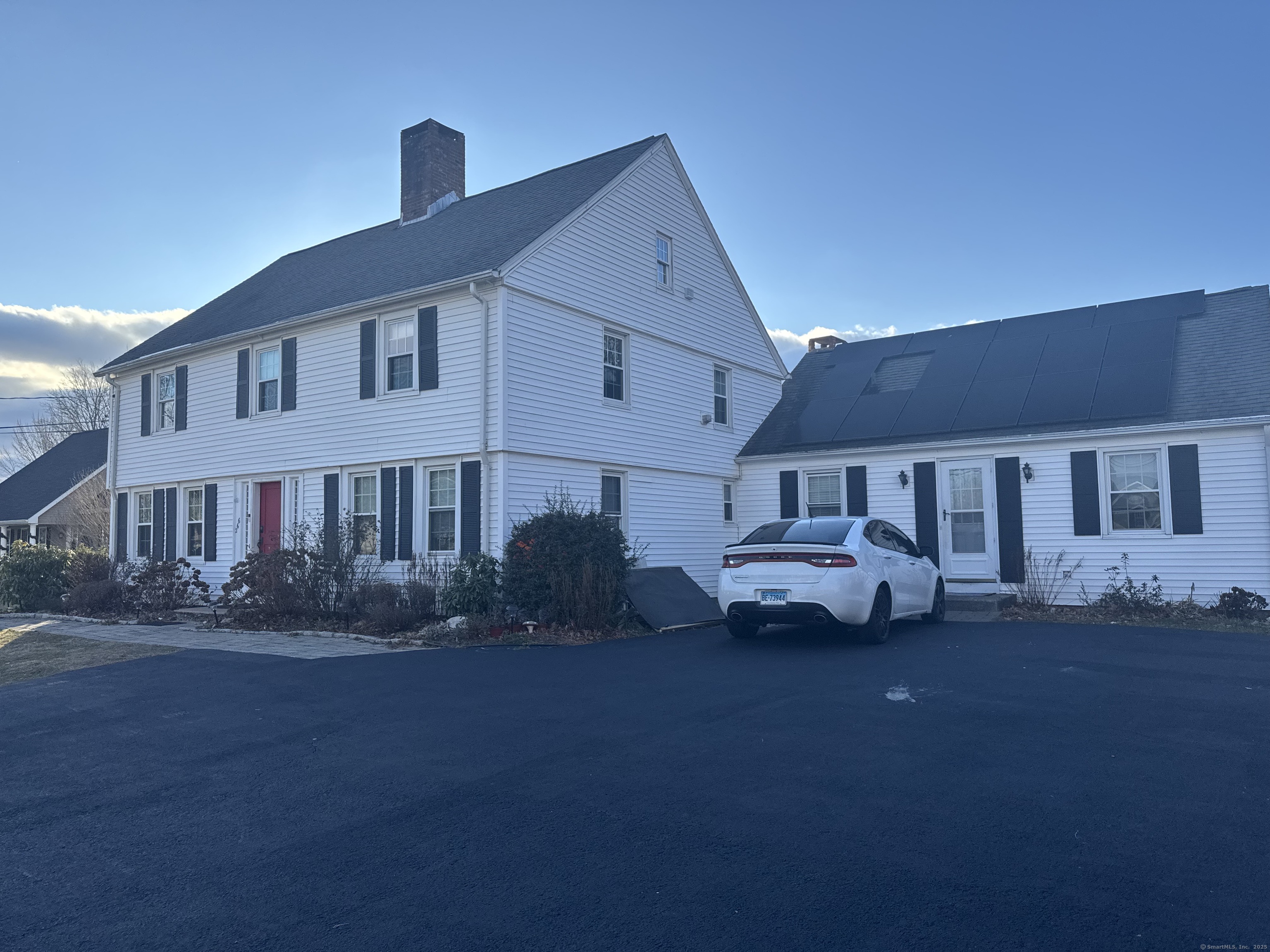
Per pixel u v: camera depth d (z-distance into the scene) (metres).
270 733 7.10
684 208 19.70
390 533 15.87
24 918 3.89
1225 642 10.91
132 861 4.52
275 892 4.09
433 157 20.59
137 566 19.20
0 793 5.72
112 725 7.56
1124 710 7.10
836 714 7.11
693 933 3.60
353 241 21.64
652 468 18.06
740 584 11.01
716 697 7.91
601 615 13.16
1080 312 20.95
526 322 15.20
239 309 20.50
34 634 14.06
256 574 14.50
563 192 17.80
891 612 11.38
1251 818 4.74
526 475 15.00
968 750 6.05
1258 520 14.73
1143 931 3.55
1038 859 4.26
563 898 3.95
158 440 20.69
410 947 3.54
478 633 12.48
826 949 3.46
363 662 10.41
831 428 20.00
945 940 3.50
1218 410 15.30
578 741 6.54
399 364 16.14
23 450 47.31
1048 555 16.59
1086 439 16.30
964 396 18.88
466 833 4.76
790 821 4.81
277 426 17.84
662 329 18.61
